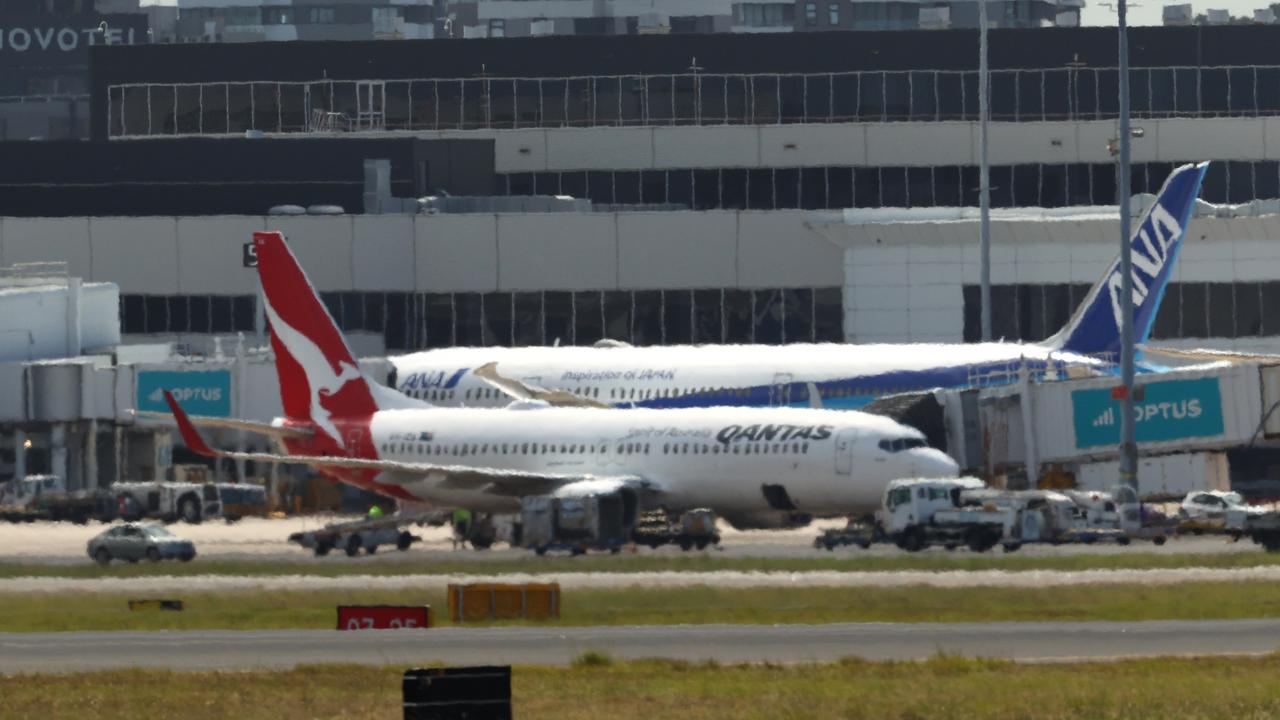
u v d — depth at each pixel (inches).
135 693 6968.5
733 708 6427.2
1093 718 6156.5
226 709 6604.3
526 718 6309.1
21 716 6535.4
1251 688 6633.9
